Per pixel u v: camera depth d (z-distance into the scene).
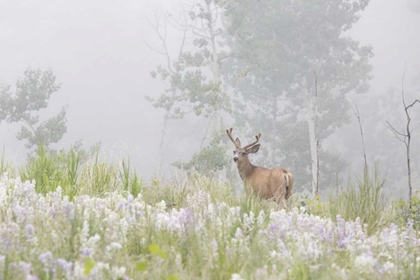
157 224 6.05
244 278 4.79
